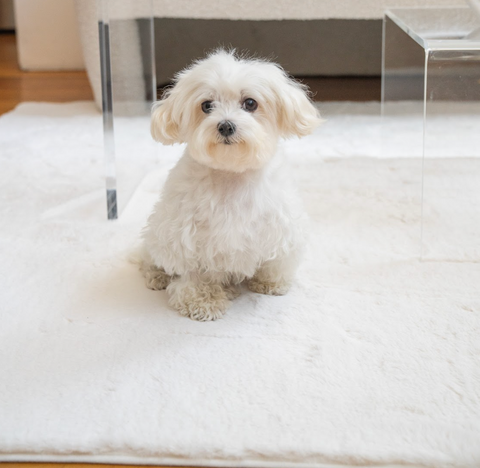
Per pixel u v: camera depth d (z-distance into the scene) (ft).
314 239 7.33
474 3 8.21
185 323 5.69
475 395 4.75
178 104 5.59
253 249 5.71
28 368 5.05
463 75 6.60
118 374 4.97
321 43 12.17
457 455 4.19
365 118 11.57
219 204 5.52
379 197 8.48
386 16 9.70
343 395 4.74
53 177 9.14
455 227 6.98
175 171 5.88
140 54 9.21
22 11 15.20
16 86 14.25
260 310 5.89
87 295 6.15
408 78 8.81
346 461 4.17
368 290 6.24
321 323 5.67
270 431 4.37
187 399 4.68
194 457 4.22
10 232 7.43
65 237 7.31
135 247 7.11
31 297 6.09
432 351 5.28
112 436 4.31
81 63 15.62
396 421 4.47
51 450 4.27
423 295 6.15
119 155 7.93
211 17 11.58
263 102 5.53
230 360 5.14
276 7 11.52
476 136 6.72
